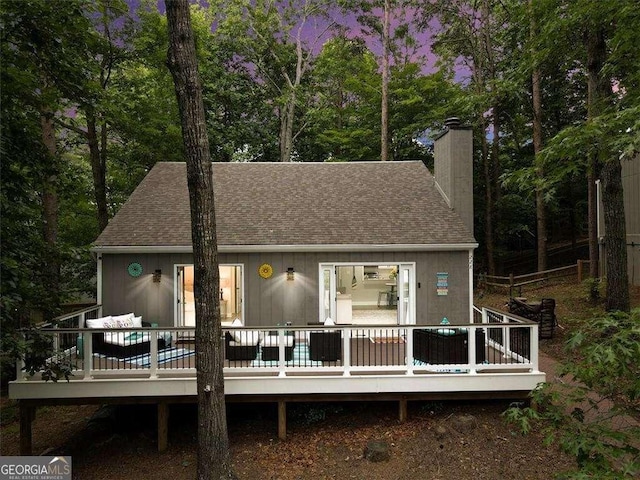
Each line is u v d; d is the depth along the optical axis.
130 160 17.64
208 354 6.16
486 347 8.70
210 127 22.19
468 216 11.72
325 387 7.64
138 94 16.09
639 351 3.25
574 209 24.55
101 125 15.49
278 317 10.60
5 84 6.75
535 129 18.33
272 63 26.25
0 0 6.60
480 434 7.34
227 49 24.17
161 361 8.45
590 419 7.03
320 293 10.60
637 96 8.71
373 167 13.98
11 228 6.45
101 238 10.52
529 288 17.64
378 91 22.86
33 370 6.87
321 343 8.34
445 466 6.69
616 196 10.58
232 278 11.80
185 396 7.72
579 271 17.09
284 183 13.08
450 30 22.06
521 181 9.61
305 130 26.09
